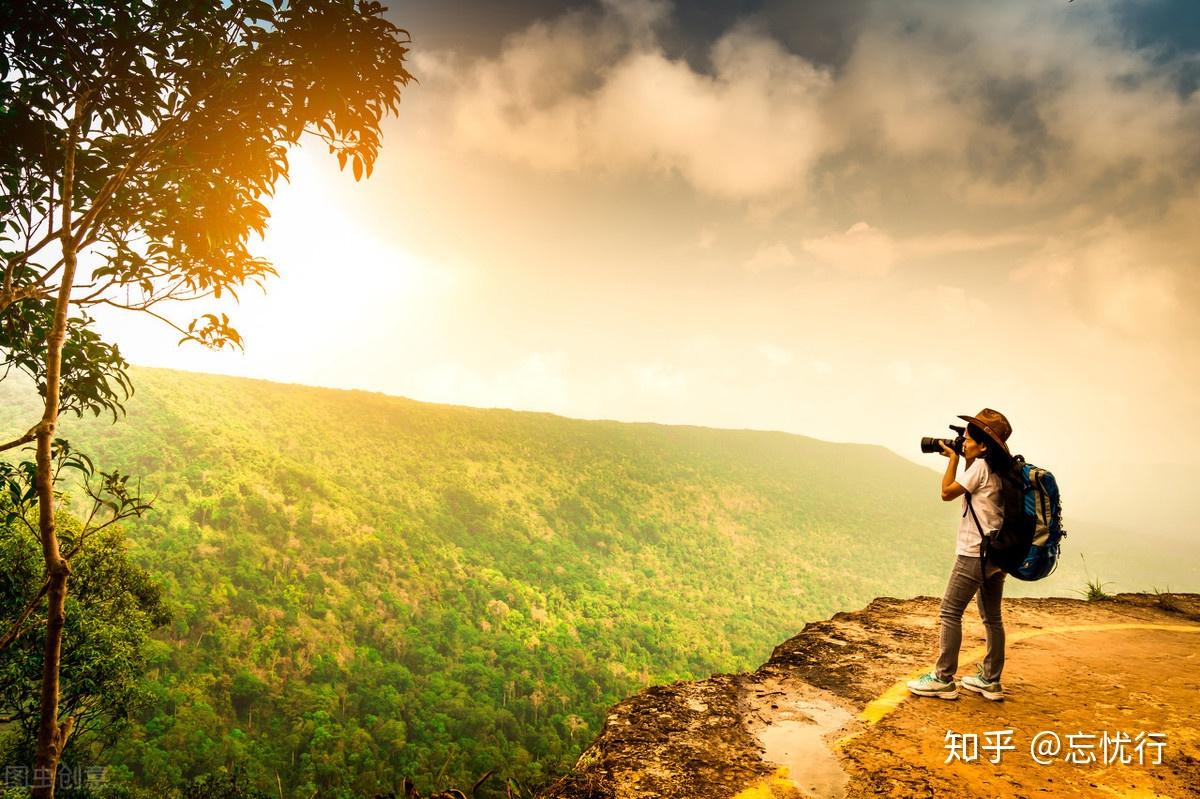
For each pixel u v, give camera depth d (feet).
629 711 9.05
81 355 10.78
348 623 322.96
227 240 10.62
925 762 7.11
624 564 636.89
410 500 581.94
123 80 9.69
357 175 10.58
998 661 8.99
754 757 7.45
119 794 52.03
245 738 201.87
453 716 251.60
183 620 260.01
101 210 10.34
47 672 9.29
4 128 9.44
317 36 9.10
